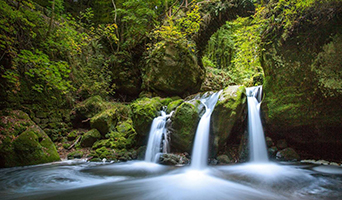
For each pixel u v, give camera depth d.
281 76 4.72
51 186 3.48
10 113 5.51
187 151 5.31
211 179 3.73
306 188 3.05
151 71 9.09
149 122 5.95
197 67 9.29
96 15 12.45
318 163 4.55
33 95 6.61
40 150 5.29
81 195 2.98
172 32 8.12
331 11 3.74
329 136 4.27
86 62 9.14
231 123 4.99
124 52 10.16
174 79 8.93
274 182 3.40
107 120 6.84
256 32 5.21
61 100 7.53
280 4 4.44
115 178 3.99
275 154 5.00
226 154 5.27
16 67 6.07
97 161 5.63
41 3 10.42
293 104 4.53
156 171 4.53
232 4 9.20
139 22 9.64
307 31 4.14
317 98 4.11
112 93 9.73
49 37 6.92
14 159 4.76
